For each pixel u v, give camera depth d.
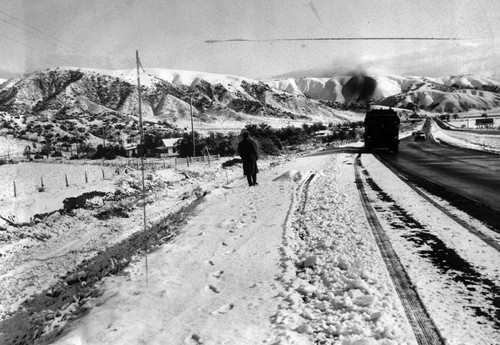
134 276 5.98
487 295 4.62
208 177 31.12
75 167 43.31
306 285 5.06
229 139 55.16
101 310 4.80
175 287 5.35
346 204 10.06
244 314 4.43
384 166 20.89
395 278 5.14
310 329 3.92
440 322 3.98
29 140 100.44
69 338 4.14
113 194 25.81
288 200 11.00
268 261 6.13
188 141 54.38
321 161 23.91
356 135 70.06
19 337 6.60
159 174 31.02
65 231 19.25
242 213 9.79
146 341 3.95
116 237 16.72
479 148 36.25
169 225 10.25
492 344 3.57
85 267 11.34
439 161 23.80
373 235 7.18
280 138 63.34
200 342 3.87
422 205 10.04
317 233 7.39
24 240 17.81
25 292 11.95
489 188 12.92
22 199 24.41
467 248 6.38
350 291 4.72
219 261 6.32
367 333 3.78
